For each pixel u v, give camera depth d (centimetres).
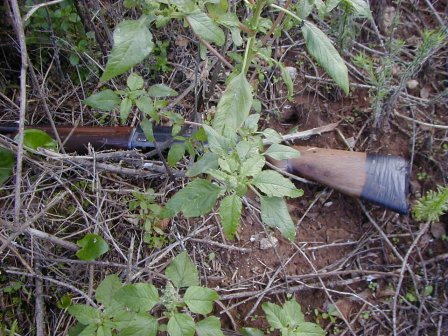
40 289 184
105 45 241
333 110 254
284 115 253
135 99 164
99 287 159
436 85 265
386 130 247
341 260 218
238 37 162
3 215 195
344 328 204
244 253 214
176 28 256
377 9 282
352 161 222
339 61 146
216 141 141
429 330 205
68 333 168
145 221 205
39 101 234
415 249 221
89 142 217
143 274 196
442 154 239
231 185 139
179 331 140
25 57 137
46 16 217
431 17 286
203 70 235
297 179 226
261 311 202
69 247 186
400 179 218
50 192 208
